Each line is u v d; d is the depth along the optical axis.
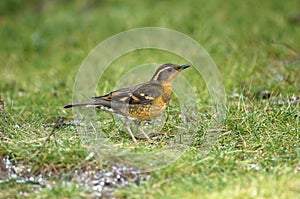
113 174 10.19
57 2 27.38
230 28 21.44
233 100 14.67
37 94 16.45
